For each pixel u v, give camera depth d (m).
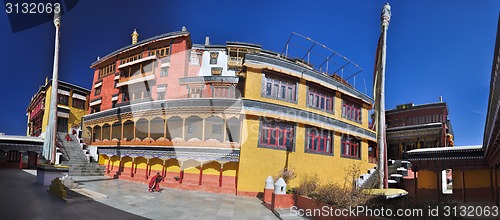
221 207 12.61
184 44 24.67
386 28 12.75
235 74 24.72
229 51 26.50
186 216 10.48
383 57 12.55
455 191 17.56
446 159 16.88
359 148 22.38
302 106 18.78
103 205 11.23
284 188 12.66
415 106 30.97
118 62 27.91
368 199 9.30
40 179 15.80
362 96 23.06
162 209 11.33
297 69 18.86
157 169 19.72
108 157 23.73
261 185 16.73
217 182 17.66
